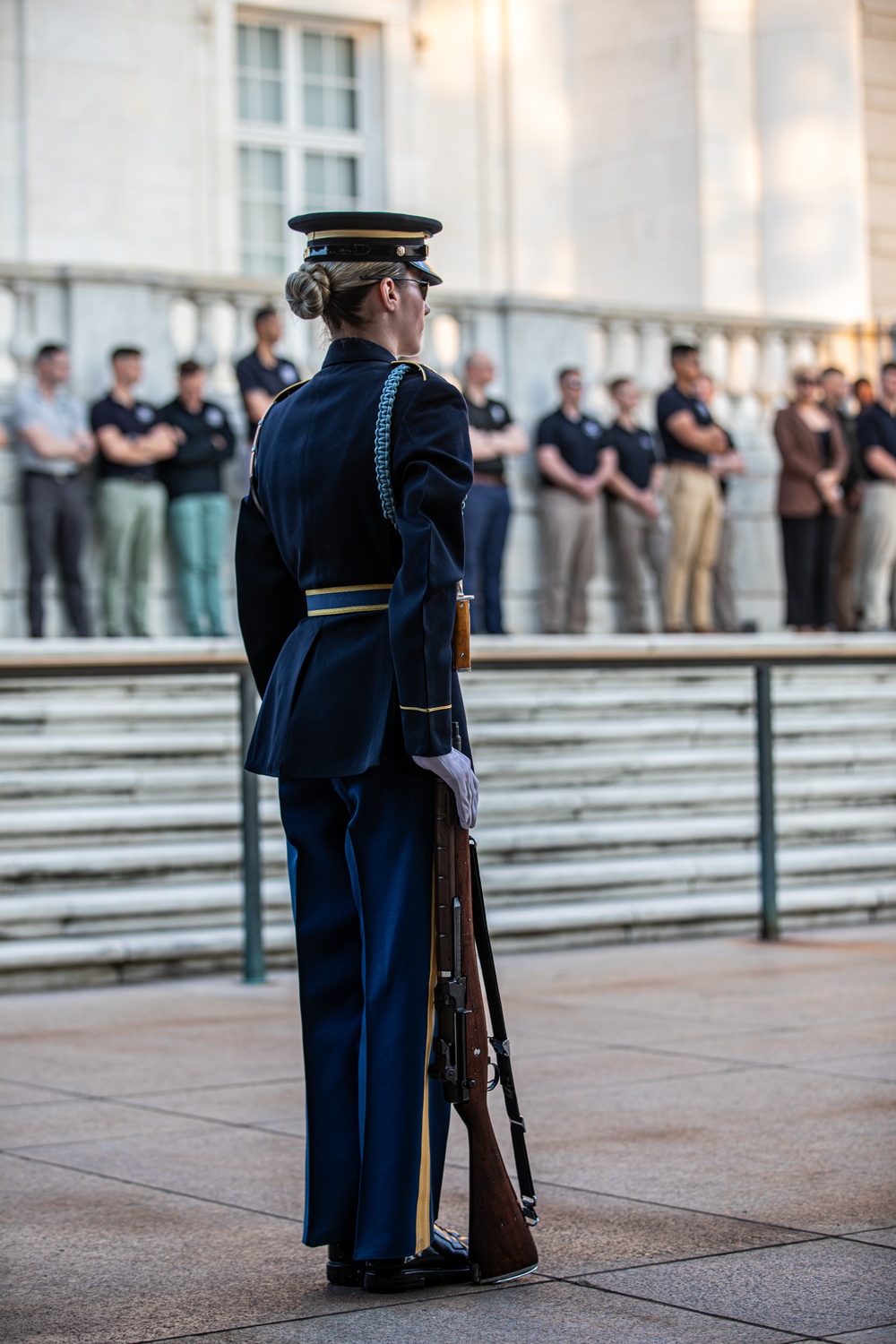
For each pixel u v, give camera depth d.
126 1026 12.55
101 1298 6.50
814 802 20.75
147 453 24.33
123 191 34.56
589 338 29.94
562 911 16.89
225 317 29.33
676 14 38.28
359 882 6.59
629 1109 9.55
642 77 38.78
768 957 15.77
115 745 18.19
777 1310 6.17
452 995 6.48
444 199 38.41
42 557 23.98
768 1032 11.82
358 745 6.46
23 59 33.34
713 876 18.39
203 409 24.98
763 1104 9.64
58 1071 10.90
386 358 6.78
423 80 38.12
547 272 39.31
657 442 29.91
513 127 38.78
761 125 38.72
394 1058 6.47
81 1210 7.76
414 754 6.21
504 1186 6.60
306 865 6.80
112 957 14.80
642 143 38.81
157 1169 8.45
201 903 15.95
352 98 37.81
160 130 35.09
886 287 40.34
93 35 33.84
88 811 16.98
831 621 28.86
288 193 37.00
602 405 30.22
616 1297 6.37
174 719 19.33
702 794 19.86
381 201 37.84
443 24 38.31
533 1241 6.78
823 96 38.44
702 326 31.20
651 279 38.78
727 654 16.59
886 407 29.31
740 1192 7.85
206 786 18.12
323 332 7.08
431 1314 6.22
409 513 6.28
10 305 29.08
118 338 26.11
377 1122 6.47
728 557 29.41
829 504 27.81
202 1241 7.27
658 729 21.02
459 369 28.70
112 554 24.44
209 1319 6.22
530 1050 11.27
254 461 7.03
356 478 6.53
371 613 6.61
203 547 24.91
